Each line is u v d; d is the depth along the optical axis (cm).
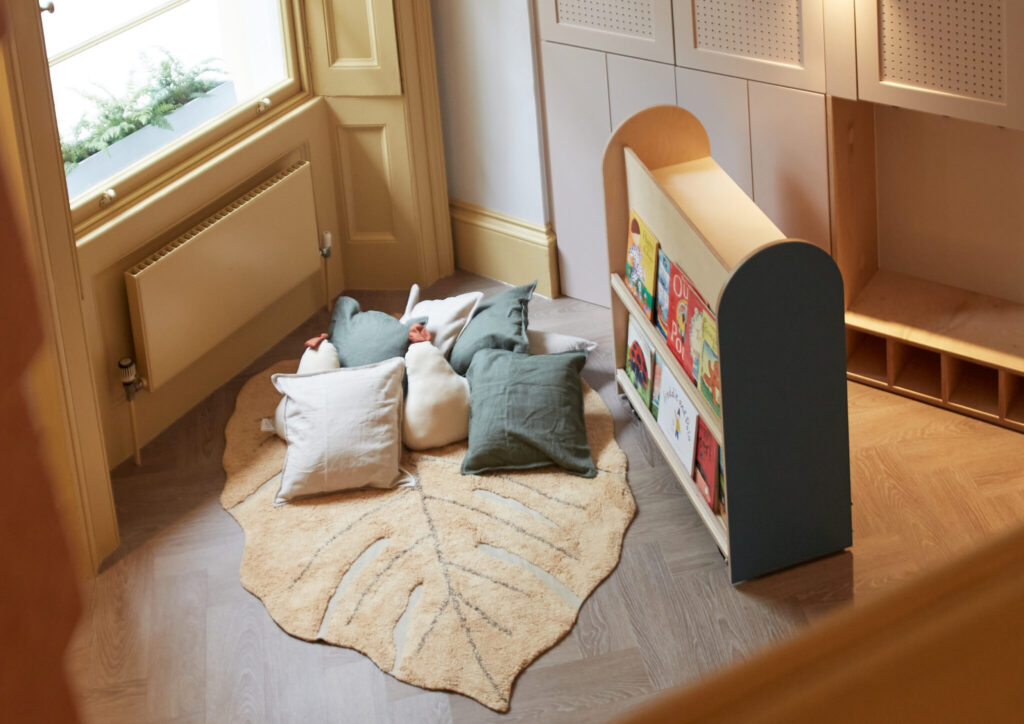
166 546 369
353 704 305
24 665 12
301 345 482
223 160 427
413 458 395
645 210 366
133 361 402
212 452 416
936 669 12
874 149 407
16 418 12
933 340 387
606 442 397
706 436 339
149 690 316
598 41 424
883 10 341
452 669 310
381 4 457
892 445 379
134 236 396
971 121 371
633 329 405
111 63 391
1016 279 396
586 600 330
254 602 343
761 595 325
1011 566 12
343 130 485
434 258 516
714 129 406
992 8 317
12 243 13
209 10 425
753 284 285
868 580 326
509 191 491
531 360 407
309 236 475
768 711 12
